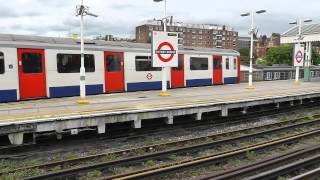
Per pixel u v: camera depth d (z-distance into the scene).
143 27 103.56
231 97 18.33
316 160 9.59
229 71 27.58
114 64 19.88
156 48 18.19
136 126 13.27
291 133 14.34
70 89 18.08
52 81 17.36
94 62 18.98
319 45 43.91
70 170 8.87
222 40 139.62
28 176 8.75
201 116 15.69
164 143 12.07
